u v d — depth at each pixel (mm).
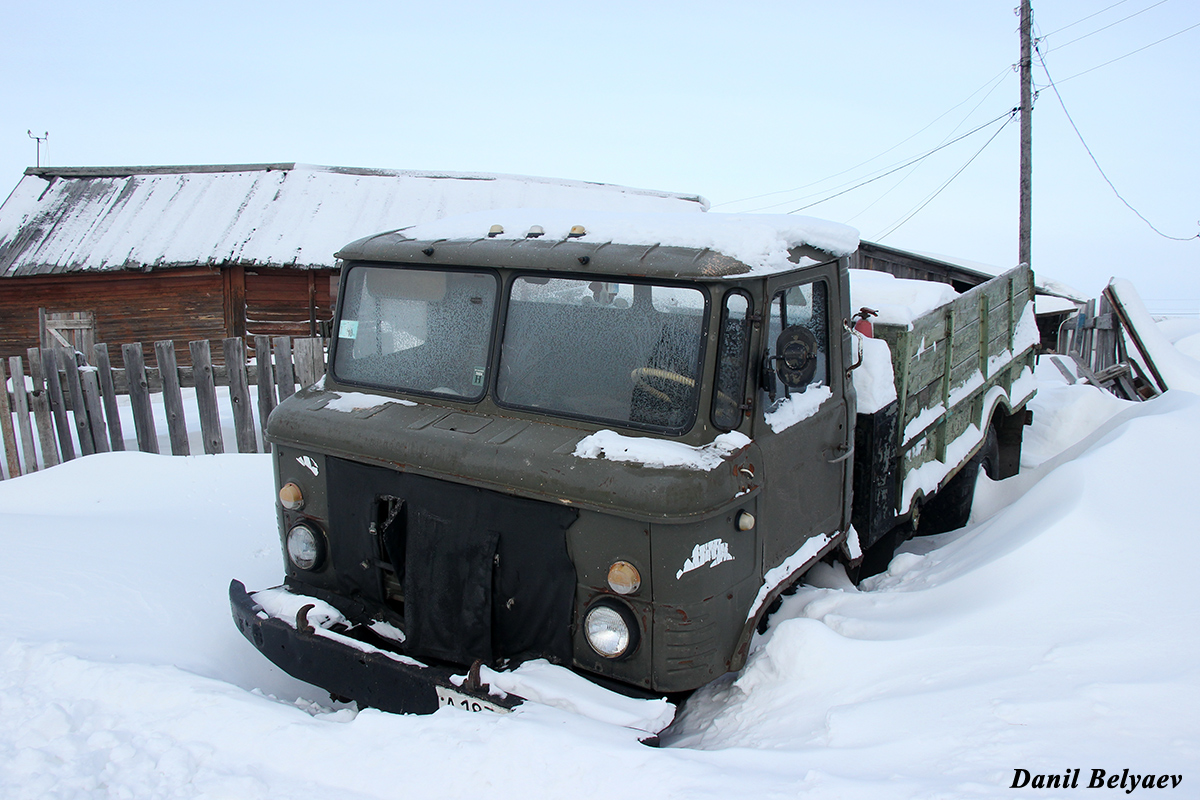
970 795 2492
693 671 3178
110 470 7074
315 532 3869
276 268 13727
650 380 3350
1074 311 18859
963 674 3203
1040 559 3859
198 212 14109
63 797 2930
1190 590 3438
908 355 4574
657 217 3930
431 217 14406
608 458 3160
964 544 4828
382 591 3719
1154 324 11219
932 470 5219
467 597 3391
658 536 3051
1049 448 7945
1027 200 19547
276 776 3014
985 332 5848
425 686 3240
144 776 3033
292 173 15273
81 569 4934
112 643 4090
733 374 3340
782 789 2635
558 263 3486
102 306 13734
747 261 3334
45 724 3344
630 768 2760
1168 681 2883
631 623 3129
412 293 3930
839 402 4070
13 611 4359
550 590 3271
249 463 7453
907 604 4055
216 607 4699
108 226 13742
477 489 3363
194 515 6215
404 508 3549
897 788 2570
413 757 2971
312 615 3676
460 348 3779
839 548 4371
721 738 3352
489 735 2955
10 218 14039
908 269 20609
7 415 7801
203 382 7805
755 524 3402
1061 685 2986
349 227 13953
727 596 3281
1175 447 4762
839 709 3143
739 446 3285
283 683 4223
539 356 3590
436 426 3568
